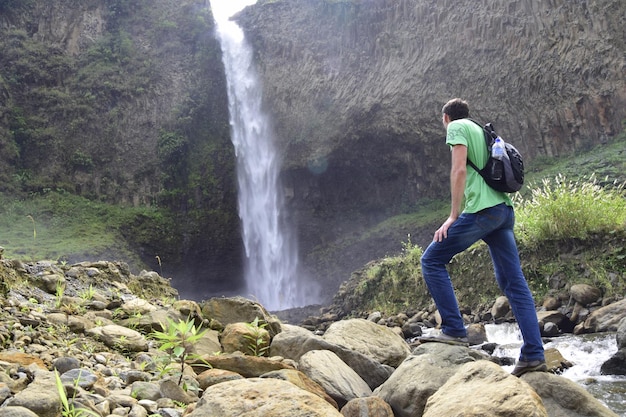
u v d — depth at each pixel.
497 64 26.81
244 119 32.31
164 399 3.09
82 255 26.14
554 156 25.08
